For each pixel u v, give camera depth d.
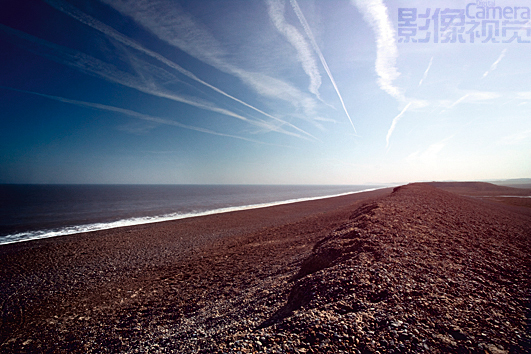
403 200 19.31
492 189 74.94
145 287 10.55
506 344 3.24
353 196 67.19
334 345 3.38
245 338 3.95
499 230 11.68
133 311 8.48
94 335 7.19
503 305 4.44
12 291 10.49
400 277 5.57
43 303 9.41
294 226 22.22
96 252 16.00
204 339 5.23
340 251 8.16
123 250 16.41
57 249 16.69
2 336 7.40
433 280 5.48
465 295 4.82
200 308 8.12
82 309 8.87
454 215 14.44
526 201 37.78
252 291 8.41
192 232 21.84
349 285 5.32
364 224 11.09
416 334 3.52
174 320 7.54
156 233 21.50
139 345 6.26
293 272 9.04
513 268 6.46
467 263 6.74
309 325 3.94
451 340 3.38
